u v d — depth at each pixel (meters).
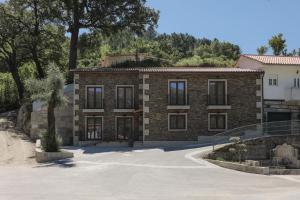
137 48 91.62
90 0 51.69
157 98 40.06
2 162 31.55
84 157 31.61
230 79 40.53
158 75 40.16
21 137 41.84
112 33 53.56
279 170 25.53
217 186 20.41
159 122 39.94
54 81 32.41
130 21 52.50
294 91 44.25
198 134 40.12
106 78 41.12
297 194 17.80
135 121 40.97
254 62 45.56
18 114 47.84
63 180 22.12
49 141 31.89
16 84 54.97
